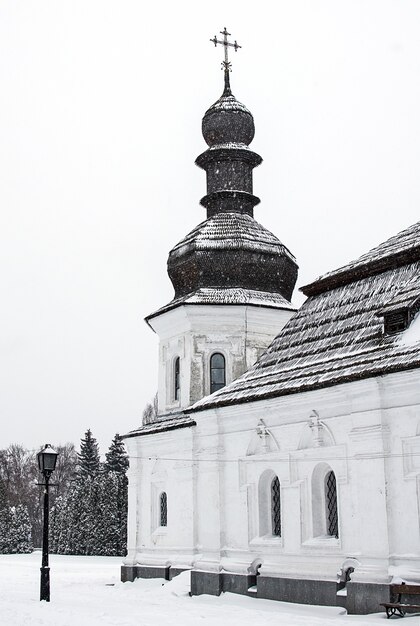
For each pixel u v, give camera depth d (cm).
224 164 3450
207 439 2652
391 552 1927
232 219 3347
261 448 2416
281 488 2323
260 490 2448
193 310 3162
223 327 3194
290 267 3347
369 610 1936
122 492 6838
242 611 2075
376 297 2302
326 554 2144
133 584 3077
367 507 1998
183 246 3306
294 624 1789
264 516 2438
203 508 2638
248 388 2491
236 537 2497
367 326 2225
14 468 11044
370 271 2405
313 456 2220
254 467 2459
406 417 1945
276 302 3216
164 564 3019
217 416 2605
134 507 3266
